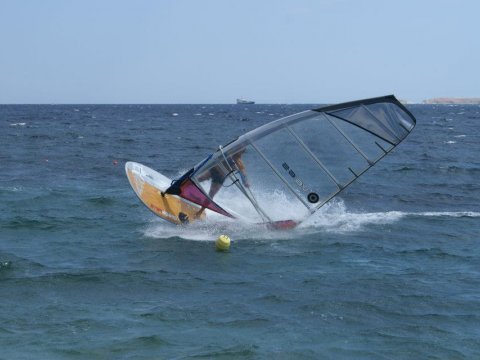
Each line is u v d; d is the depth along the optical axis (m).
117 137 59.44
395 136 17.16
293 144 17.84
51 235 17.30
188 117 131.62
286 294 12.42
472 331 10.62
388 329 10.69
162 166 35.53
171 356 9.58
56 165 33.81
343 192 25.77
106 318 11.05
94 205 21.44
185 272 13.94
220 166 17.78
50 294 12.36
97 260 14.84
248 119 119.44
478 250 16.09
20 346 9.85
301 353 9.71
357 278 13.51
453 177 31.19
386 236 17.55
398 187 27.59
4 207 20.97
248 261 14.89
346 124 17.52
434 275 13.80
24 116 127.94
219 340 10.17
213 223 18.02
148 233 17.53
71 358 9.47
